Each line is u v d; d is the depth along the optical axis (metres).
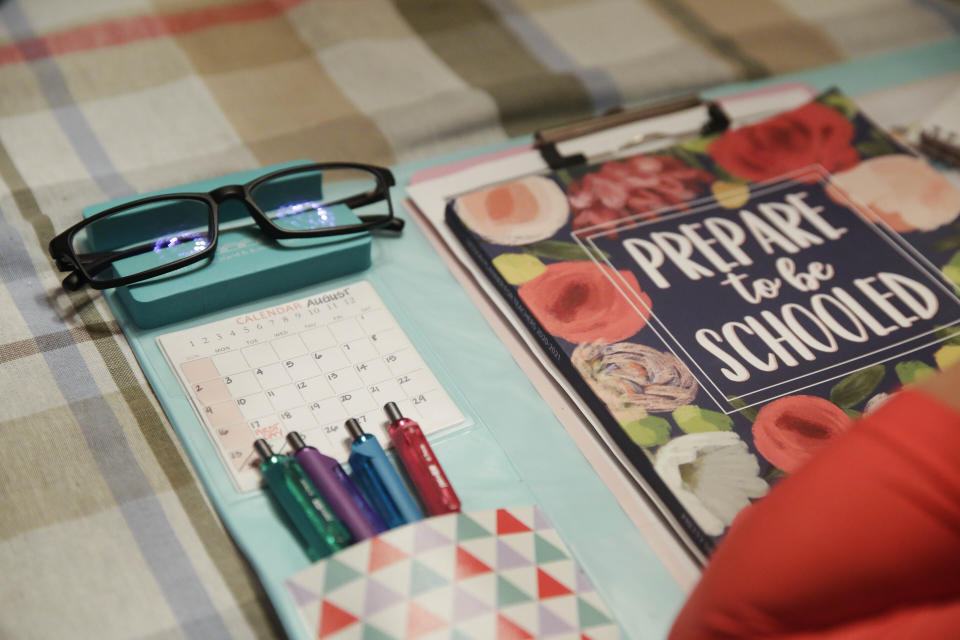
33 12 0.73
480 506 0.46
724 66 0.80
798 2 0.89
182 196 0.55
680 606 0.43
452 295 0.58
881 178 0.66
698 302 0.56
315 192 0.61
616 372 0.51
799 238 0.61
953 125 0.72
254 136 0.68
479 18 0.82
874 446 0.30
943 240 0.62
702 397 0.50
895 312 0.57
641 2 0.86
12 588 0.41
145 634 0.40
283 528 0.44
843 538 0.29
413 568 0.40
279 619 0.41
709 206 0.63
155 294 0.50
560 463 0.49
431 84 0.74
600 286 0.56
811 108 0.71
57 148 0.64
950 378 0.32
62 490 0.45
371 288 0.56
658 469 0.47
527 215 0.60
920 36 0.88
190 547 0.44
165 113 0.68
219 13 0.77
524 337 0.54
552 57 0.79
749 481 0.47
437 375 0.52
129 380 0.50
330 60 0.75
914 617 0.30
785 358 0.53
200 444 0.47
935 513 0.28
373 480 0.44
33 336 0.51
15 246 0.56
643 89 0.77
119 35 0.73
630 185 0.64
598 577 0.44
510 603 0.40
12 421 0.47
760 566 0.31
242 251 0.54
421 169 0.68
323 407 0.49
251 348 0.51
